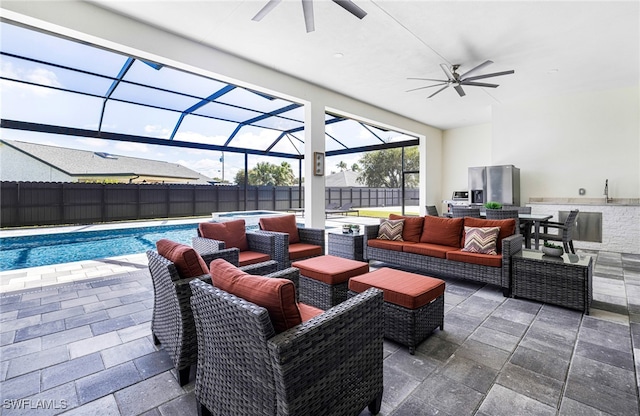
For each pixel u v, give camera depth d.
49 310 2.91
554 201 6.21
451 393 1.73
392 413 1.59
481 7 3.20
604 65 4.65
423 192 8.45
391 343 2.30
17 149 12.20
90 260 5.18
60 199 8.95
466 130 8.59
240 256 3.50
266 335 1.14
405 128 7.65
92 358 2.09
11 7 2.73
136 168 15.97
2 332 2.46
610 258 5.04
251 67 4.50
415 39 3.85
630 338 2.35
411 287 2.32
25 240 7.09
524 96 6.18
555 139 6.17
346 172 12.84
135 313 2.85
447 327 2.56
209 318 1.43
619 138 5.61
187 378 1.84
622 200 5.60
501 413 1.57
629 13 3.29
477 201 6.83
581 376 1.87
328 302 2.74
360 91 5.80
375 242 4.41
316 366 1.24
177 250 1.90
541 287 3.04
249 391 1.27
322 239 4.19
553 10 3.25
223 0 3.08
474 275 3.47
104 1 3.10
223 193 12.08
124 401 1.68
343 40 3.88
